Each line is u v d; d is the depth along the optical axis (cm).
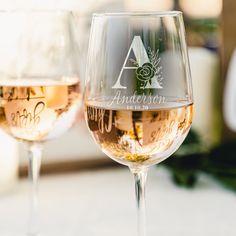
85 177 86
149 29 52
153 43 53
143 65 53
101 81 53
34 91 63
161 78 53
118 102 53
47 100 63
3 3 83
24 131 64
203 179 84
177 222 71
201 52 91
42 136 65
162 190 80
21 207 77
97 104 53
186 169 80
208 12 96
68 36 69
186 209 74
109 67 53
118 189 82
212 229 69
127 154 53
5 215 75
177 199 77
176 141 53
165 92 53
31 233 70
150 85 53
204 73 88
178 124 53
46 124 64
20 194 81
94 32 54
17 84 64
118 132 52
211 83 89
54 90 64
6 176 80
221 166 80
